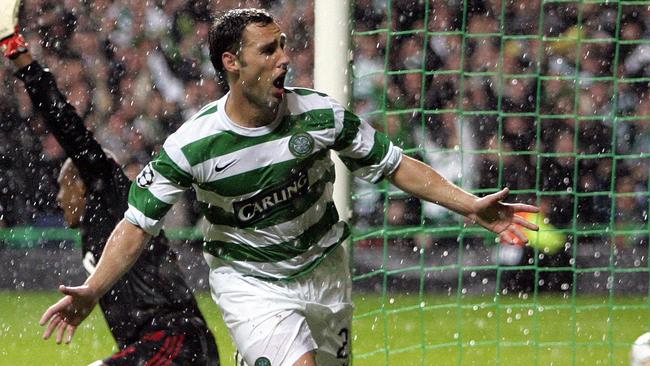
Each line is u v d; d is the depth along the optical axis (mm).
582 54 41531
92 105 43094
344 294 13750
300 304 13180
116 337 14625
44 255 41344
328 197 13406
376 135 13359
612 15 41531
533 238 38969
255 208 12930
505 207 13398
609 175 40031
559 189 39719
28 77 14398
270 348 12867
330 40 17109
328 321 13594
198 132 12633
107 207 14703
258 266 13266
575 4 41688
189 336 14375
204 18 43406
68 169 14766
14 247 41688
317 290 13430
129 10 43406
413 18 40781
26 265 40812
